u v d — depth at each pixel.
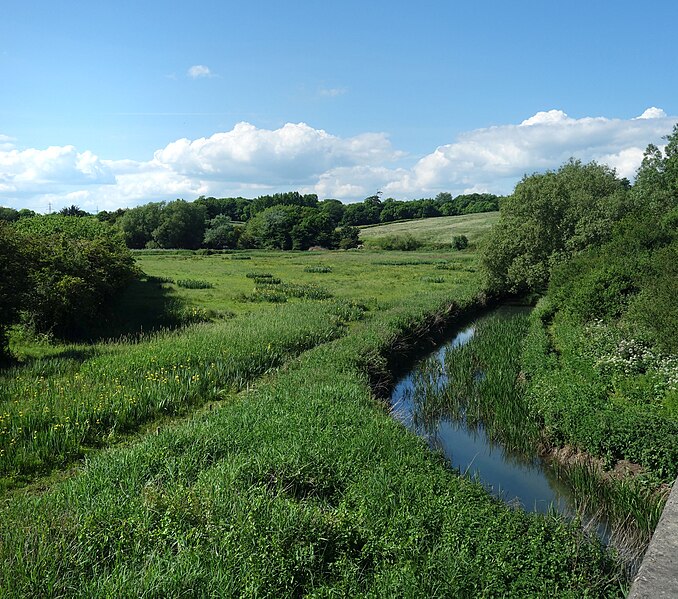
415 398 16.72
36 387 13.34
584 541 7.86
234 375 15.82
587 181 37.84
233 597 6.07
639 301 19.80
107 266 24.81
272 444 9.84
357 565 6.97
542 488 11.34
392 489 8.59
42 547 6.60
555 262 33.59
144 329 23.23
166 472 8.86
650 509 9.89
